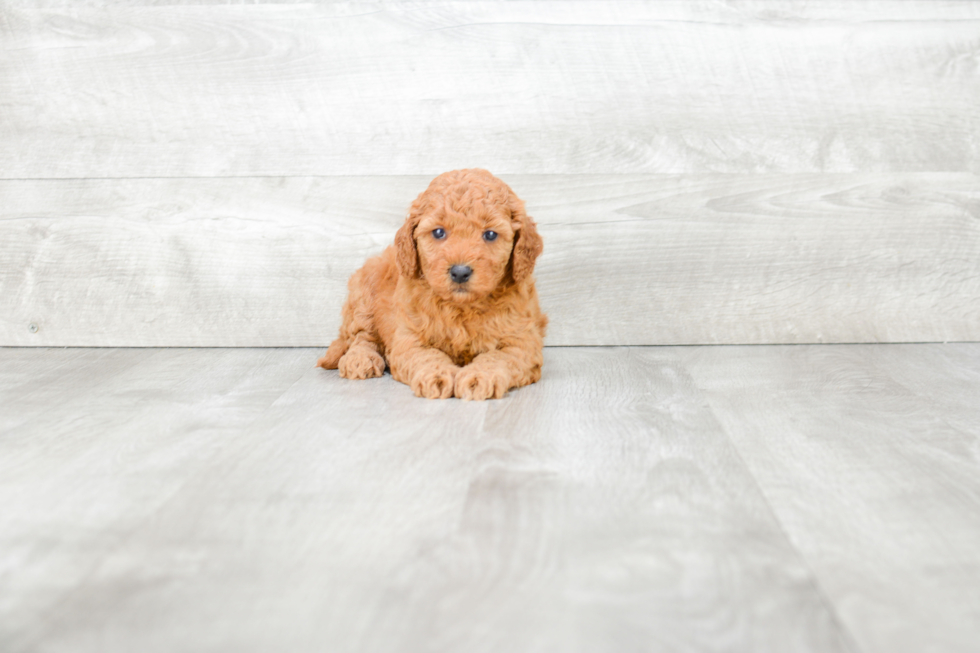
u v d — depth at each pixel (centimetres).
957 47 280
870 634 105
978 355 270
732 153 286
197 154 290
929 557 126
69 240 293
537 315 252
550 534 133
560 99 286
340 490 152
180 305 296
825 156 286
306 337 296
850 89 283
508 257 223
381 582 118
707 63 283
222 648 101
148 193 291
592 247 289
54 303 296
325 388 231
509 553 126
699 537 132
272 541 131
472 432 187
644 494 150
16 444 181
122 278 295
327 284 293
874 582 118
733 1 280
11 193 293
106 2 284
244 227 291
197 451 175
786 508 144
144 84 288
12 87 289
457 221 214
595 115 286
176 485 155
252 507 145
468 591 115
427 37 284
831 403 212
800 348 284
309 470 163
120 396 223
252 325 296
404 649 101
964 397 217
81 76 288
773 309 291
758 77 283
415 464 166
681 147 286
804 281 289
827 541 131
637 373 248
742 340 293
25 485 156
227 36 286
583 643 102
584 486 154
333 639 103
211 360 273
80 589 116
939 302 289
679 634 104
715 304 291
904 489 153
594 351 285
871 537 133
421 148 288
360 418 199
